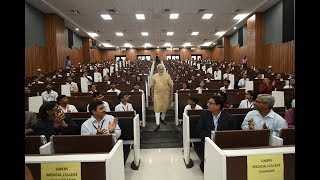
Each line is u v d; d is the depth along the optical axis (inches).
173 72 510.9
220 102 132.0
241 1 481.4
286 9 454.3
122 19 601.0
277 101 221.0
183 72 501.4
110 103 227.8
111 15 560.7
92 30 749.9
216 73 470.3
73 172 62.8
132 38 920.9
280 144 81.0
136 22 636.7
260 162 64.1
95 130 127.7
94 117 130.1
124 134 150.0
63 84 320.2
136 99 225.3
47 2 466.9
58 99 181.6
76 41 789.2
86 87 357.4
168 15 563.5
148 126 233.5
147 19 601.6
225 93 229.0
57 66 541.3
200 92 245.1
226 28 753.6
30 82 334.6
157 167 153.5
